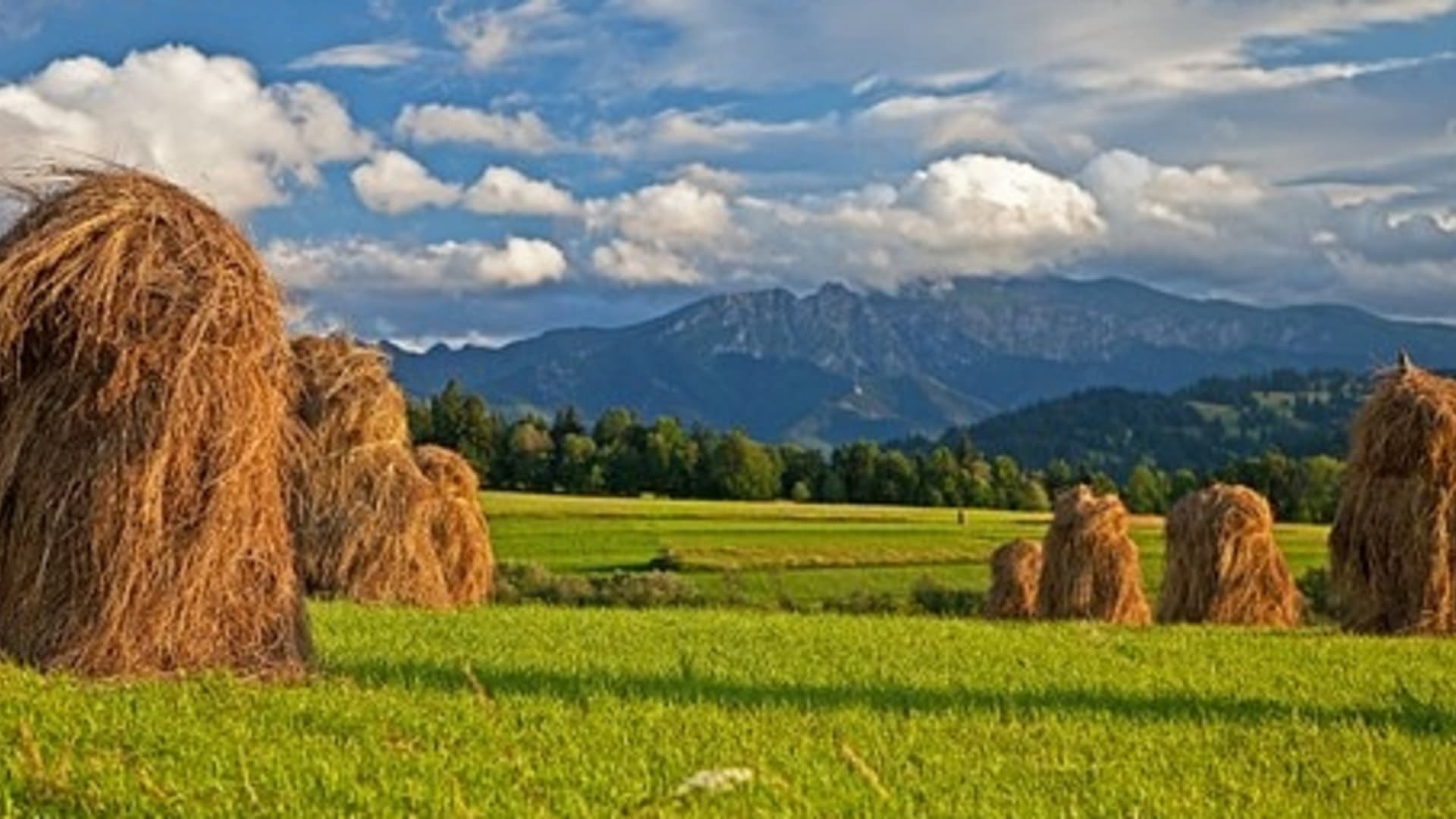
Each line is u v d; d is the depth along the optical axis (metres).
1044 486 135.38
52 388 14.56
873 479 125.38
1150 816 9.16
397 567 34.16
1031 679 16.55
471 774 9.38
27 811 8.28
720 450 122.25
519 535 75.88
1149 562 68.06
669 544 72.19
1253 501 35.69
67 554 14.38
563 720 11.78
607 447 124.75
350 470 34.31
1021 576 43.22
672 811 8.59
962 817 8.80
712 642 20.69
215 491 14.62
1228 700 15.08
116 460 14.42
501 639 20.52
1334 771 10.88
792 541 74.69
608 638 21.23
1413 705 14.67
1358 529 28.94
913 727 12.12
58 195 15.31
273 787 8.87
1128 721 13.19
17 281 14.52
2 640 14.33
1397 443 28.58
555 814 8.52
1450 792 10.27
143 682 13.62
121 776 8.98
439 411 123.19
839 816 8.74
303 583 15.58
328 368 34.69
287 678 14.54
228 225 15.52
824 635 22.69
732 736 11.27
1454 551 28.19
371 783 9.02
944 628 25.31
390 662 16.50
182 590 14.45
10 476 14.47
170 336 14.72
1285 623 35.31
